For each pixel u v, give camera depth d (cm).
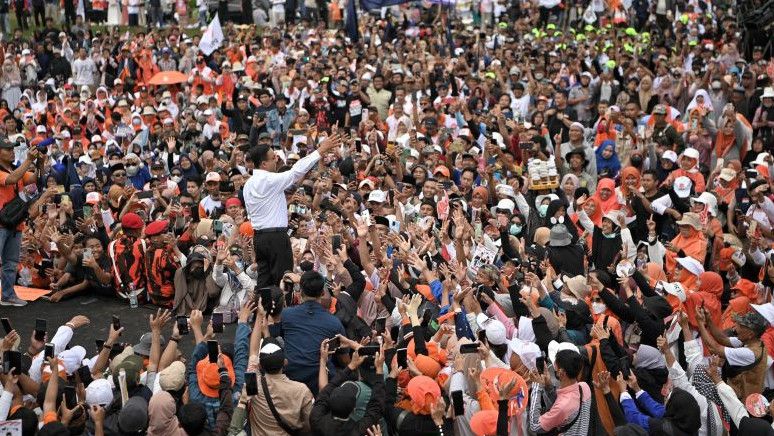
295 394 1166
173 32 4291
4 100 3581
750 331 1412
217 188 2277
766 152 2645
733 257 1953
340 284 1524
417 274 1705
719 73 3194
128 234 1934
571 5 4956
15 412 1141
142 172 2681
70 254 1953
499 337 1302
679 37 4234
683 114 3241
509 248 1827
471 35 4528
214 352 1195
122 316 1845
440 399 1138
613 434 1131
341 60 3809
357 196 2184
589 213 2173
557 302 1510
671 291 1565
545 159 2503
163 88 3744
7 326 1305
